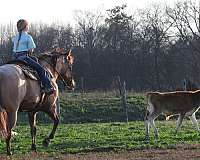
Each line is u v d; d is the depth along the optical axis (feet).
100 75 205.98
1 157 41.60
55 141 54.19
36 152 44.98
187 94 61.98
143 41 221.66
